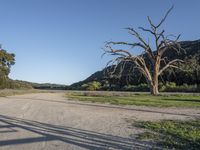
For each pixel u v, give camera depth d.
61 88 109.00
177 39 49.41
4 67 76.69
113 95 45.69
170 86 60.91
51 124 13.87
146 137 10.44
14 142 9.81
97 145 9.34
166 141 9.67
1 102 31.00
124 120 15.26
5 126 13.28
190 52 85.00
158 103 27.44
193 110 21.11
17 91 67.69
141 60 49.62
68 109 22.06
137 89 68.94
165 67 51.31
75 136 10.81
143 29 49.03
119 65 48.75
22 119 15.81
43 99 37.34
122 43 48.62
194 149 8.68
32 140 10.12
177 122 14.16
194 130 11.73
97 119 15.74
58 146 9.21
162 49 49.84
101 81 87.88
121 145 9.32
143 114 18.38
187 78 66.81
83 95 48.78
